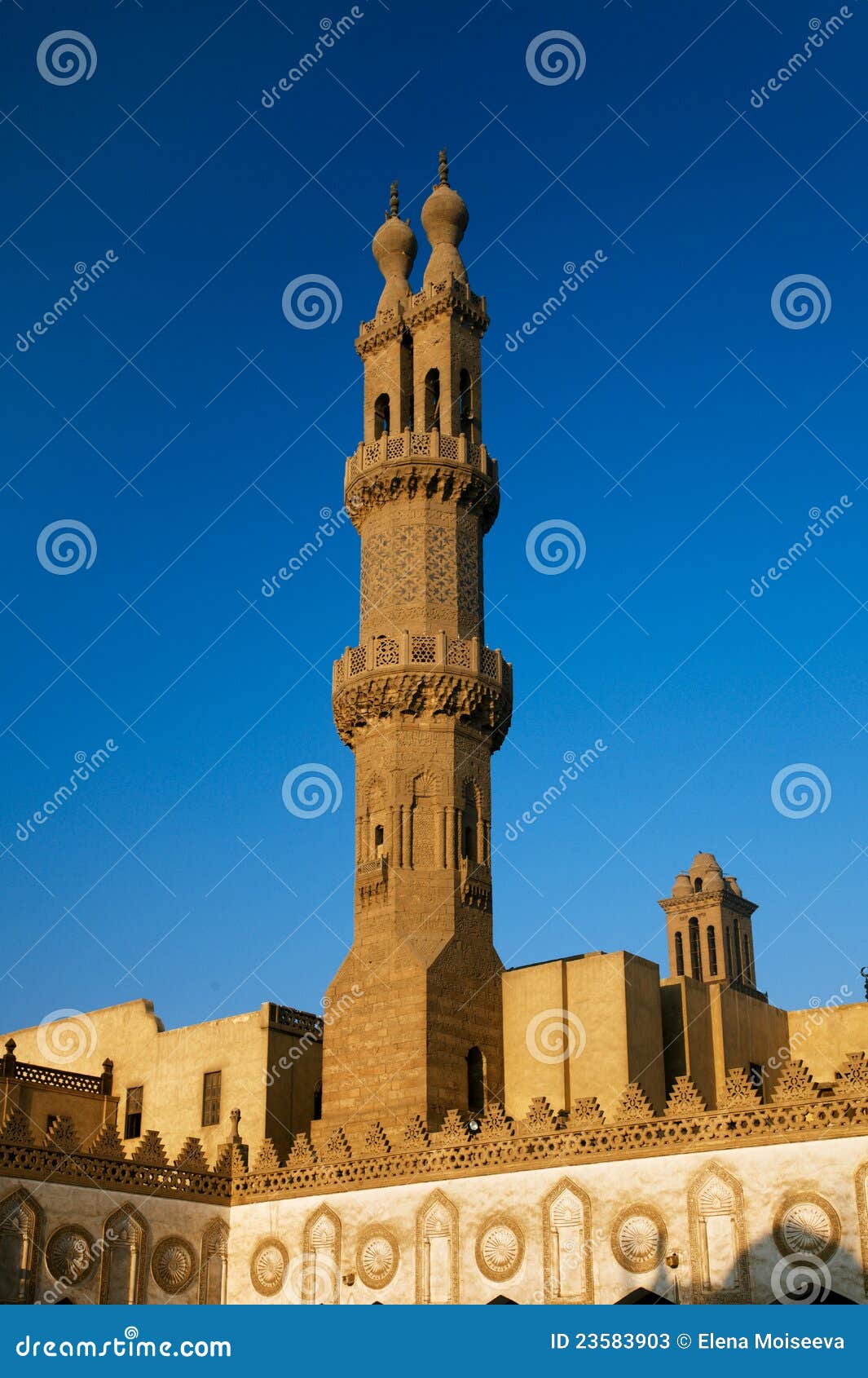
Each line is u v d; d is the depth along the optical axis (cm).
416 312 6706
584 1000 5741
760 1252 4316
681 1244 4475
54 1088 6419
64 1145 5159
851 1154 4228
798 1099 4381
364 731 6234
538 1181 4847
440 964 5756
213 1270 5519
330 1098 5803
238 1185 5650
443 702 6103
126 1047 6769
